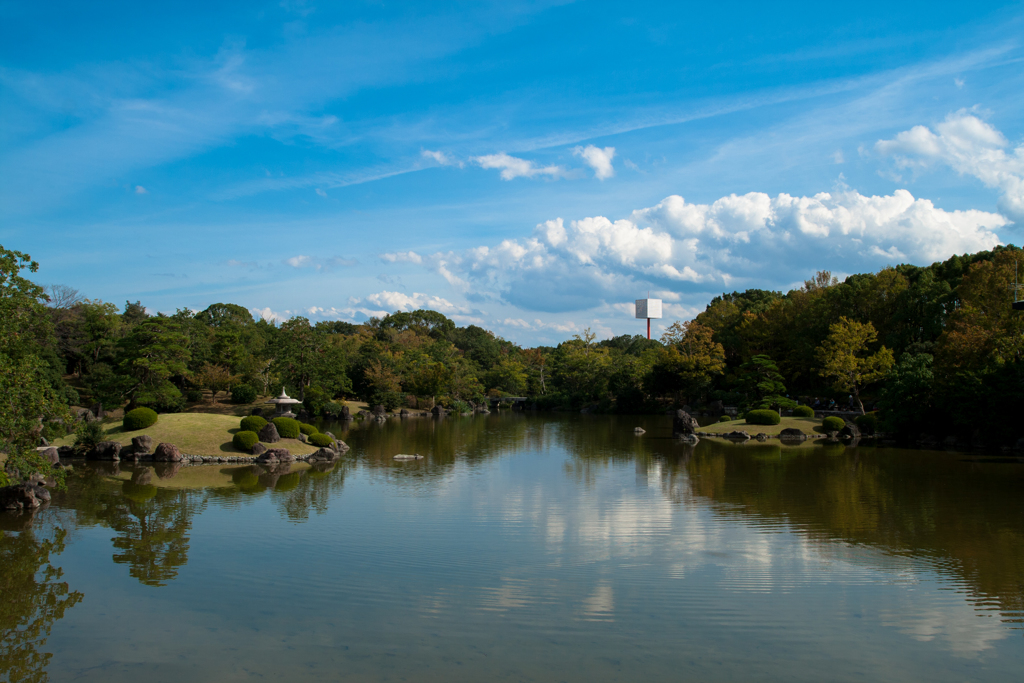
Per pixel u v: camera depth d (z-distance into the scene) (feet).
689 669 31.81
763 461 114.11
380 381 271.08
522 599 41.88
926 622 38.17
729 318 305.32
